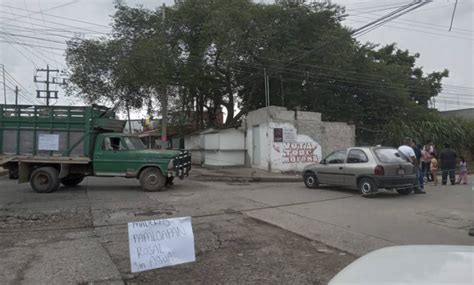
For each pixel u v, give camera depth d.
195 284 5.14
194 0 25.42
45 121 14.45
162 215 9.45
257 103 29.61
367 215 9.48
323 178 14.23
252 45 24.78
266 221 8.77
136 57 23.38
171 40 25.38
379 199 12.05
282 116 21.61
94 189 14.71
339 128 23.38
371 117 29.66
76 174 14.93
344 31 26.08
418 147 15.93
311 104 28.33
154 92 26.55
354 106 28.84
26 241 7.14
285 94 27.31
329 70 26.34
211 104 32.41
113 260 6.02
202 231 7.93
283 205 10.90
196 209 10.27
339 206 10.74
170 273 5.53
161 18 25.06
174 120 32.94
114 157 14.33
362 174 12.69
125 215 9.45
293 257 6.27
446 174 16.17
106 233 7.72
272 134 21.23
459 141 28.33
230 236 7.54
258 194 13.09
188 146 31.11
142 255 4.85
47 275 5.32
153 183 14.07
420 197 12.47
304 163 22.06
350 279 2.41
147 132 42.94
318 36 26.06
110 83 26.27
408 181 12.71
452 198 12.20
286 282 5.18
